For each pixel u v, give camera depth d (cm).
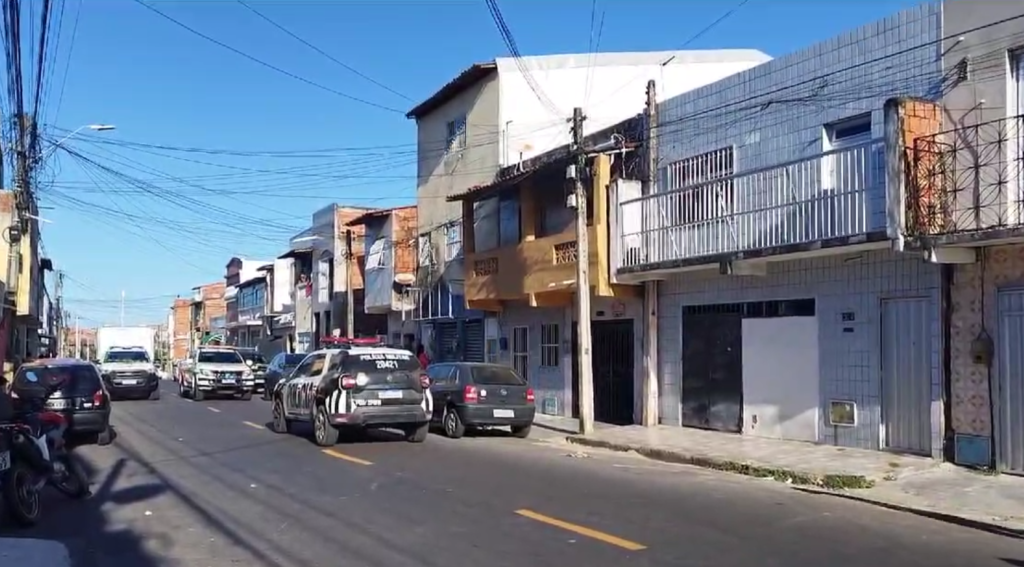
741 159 1706
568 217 2200
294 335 5306
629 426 1942
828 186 1485
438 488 1170
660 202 1823
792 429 1609
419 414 1708
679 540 859
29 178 2169
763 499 1109
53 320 7456
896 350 1421
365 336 3809
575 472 1330
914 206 1265
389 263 3353
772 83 1641
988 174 1246
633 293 1980
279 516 991
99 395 1695
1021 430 1230
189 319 9956
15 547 823
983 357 1270
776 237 1555
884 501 1095
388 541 859
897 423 1420
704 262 1666
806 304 1589
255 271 6962
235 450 1609
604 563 769
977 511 1023
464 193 2564
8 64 1134
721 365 1781
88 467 1392
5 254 3088
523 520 954
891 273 1423
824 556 804
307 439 1795
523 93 2716
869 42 1450
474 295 2536
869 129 1461
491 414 1834
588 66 2766
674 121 1897
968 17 1295
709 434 1745
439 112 3055
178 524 957
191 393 3297
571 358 2284
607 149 2009
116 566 784
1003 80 1248
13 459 958
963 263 1292
